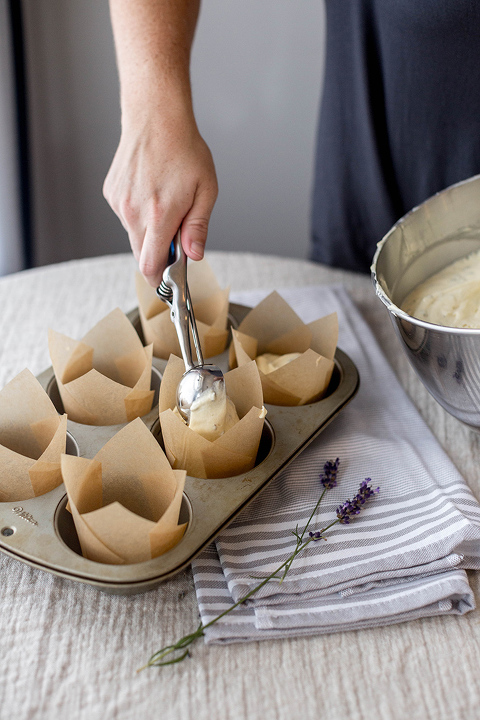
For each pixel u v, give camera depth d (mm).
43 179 1479
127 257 1024
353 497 568
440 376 508
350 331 812
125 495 500
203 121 1420
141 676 439
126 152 659
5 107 1262
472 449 646
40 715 413
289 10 1271
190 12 729
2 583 504
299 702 427
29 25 1289
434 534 520
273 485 587
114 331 648
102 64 1336
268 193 1506
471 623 485
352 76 860
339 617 472
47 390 627
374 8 791
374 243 976
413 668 451
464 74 750
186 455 522
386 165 901
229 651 459
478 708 426
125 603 490
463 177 836
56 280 954
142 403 601
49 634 465
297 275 979
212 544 533
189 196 632
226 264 1008
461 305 623
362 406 695
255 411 516
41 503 500
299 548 514
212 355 707
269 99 1381
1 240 1345
